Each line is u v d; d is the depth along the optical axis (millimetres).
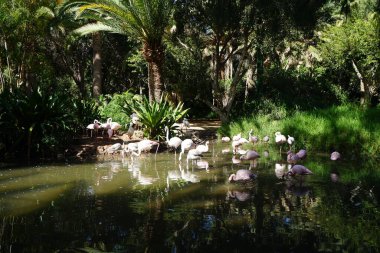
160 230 4172
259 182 6578
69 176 7387
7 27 17703
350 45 21312
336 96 23047
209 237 3943
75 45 26266
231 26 17047
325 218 4516
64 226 4363
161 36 14805
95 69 22781
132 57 26625
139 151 9984
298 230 4117
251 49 19438
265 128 13516
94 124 11953
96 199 5574
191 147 9539
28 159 9617
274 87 21875
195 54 18875
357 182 6441
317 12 17422
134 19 14016
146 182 6738
